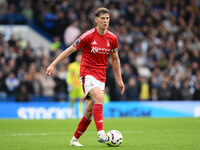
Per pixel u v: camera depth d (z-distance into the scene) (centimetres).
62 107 5441
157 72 6662
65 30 7494
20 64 6316
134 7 8400
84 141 2367
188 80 6406
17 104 5325
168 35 8044
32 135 2819
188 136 2731
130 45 7512
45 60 6303
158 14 8544
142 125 3875
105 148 1928
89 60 2048
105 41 2056
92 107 2039
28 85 5662
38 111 5344
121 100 5969
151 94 6144
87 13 7781
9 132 3081
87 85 2016
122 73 6109
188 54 7600
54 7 7850
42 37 7556
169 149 1911
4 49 6631
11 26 7362
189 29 8506
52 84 6075
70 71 5022
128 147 1986
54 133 2992
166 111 5850
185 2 9062
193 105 5981
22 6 7769
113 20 7825
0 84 5712
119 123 4141
